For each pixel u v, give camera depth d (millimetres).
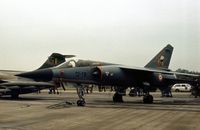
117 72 27516
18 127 12555
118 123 13961
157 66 32594
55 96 39188
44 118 15469
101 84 27391
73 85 27266
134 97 40688
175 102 29734
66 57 37281
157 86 29000
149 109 20609
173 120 15125
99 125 13320
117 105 24000
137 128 12633
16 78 32656
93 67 26844
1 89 31281
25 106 21859
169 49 33500
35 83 31141
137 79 28719
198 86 40562
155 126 13203
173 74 28969
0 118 15344
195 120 15164
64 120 14797
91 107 21797
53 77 26297
